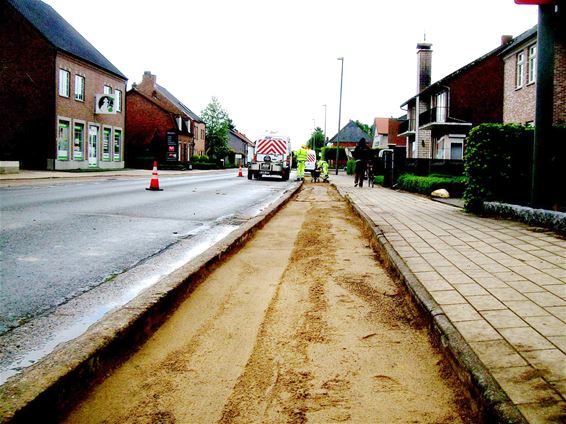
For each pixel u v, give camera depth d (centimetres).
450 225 807
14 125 3128
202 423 240
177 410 252
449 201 1329
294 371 297
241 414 248
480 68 3256
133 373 294
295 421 241
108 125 3850
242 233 735
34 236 712
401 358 316
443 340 316
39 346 323
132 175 3066
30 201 1175
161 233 802
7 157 3067
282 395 267
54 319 374
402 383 280
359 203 1252
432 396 265
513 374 252
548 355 276
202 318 395
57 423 240
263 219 963
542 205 838
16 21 3086
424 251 583
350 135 8938
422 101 3806
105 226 844
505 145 974
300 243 752
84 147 3491
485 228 769
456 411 249
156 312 375
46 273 510
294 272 556
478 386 244
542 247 603
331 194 1916
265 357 318
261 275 540
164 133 5212
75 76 3350
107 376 289
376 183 2423
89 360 273
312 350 330
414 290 413
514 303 373
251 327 375
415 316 397
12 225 799
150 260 596
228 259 622
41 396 230
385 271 559
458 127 3247
